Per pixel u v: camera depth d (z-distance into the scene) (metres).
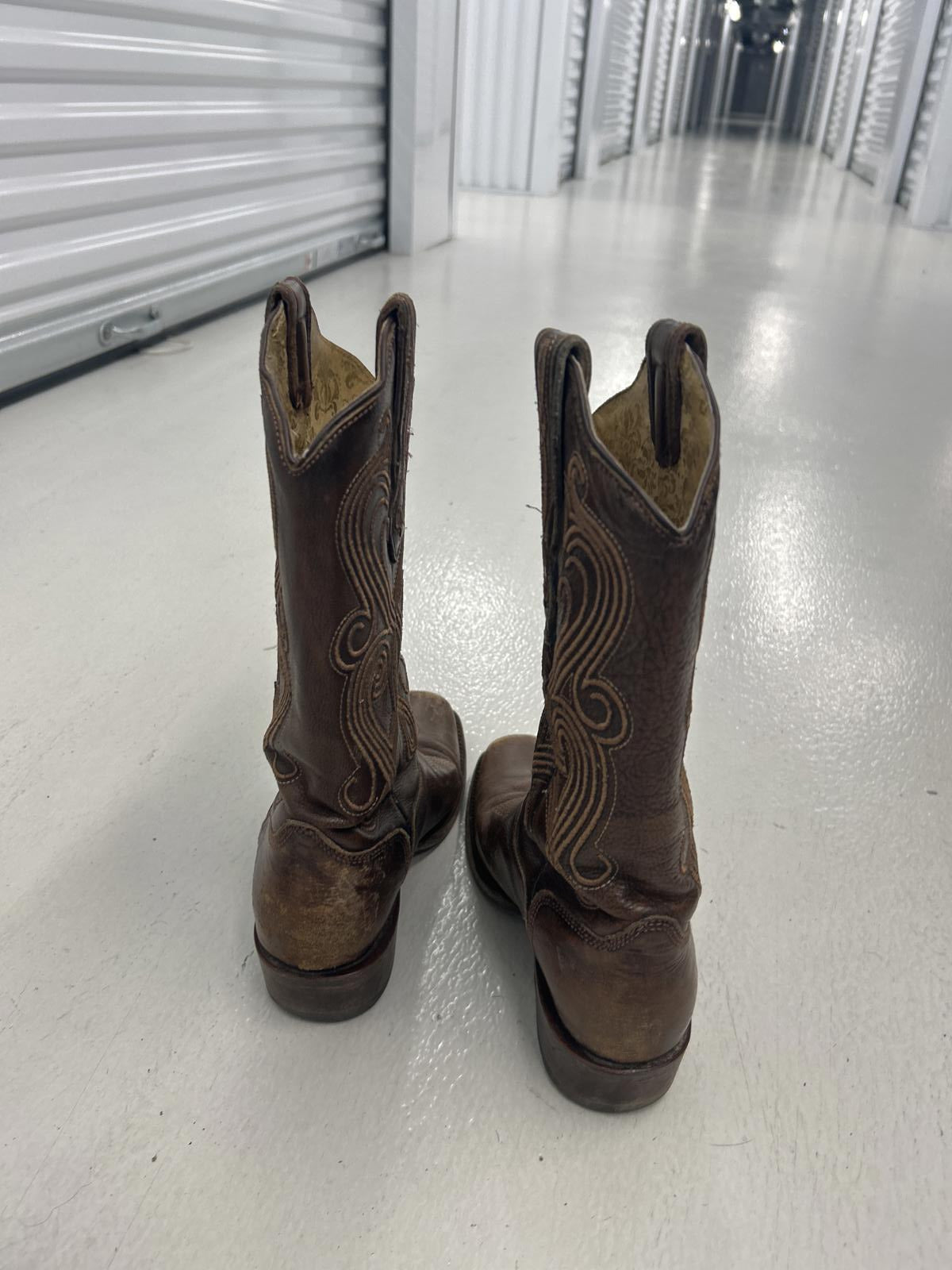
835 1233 0.65
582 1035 0.69
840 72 12.23
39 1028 0.76
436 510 1.75
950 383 2.65
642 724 0.60
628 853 0.65
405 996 0.81
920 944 0.89
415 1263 0.62
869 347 2.99
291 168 3.02
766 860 0.99
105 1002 0.78
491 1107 0.72
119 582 1.42
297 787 0.73
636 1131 0.71
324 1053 0.75
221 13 2.40
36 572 1.43
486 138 6.45
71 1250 0.61
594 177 7.96
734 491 1.90
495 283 3.56
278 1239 0.62
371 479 0.63
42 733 1.10
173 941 0.84
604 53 7.37
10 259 1.89
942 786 1.11
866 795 1.09
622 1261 0.62
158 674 1.22
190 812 1.00
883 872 0.98
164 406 2.13
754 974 0.85
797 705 1.26
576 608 0.60
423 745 0.97
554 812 0.68
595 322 3.04
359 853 0.73
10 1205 0.63
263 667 1.25
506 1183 0.67
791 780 1.11
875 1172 0.69
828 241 5.12
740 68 30.30
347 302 3.09
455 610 1.43
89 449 1.88
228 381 2.32
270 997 0.80
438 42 3.77
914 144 6.73
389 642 0.71
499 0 5.98
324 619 0.65
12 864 0.91
